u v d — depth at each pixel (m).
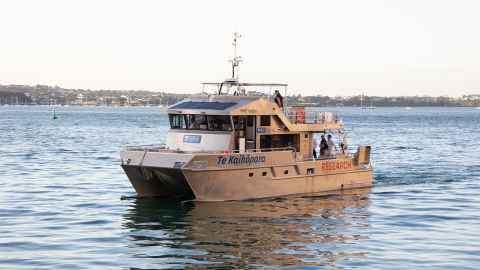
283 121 39.69
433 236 30.47
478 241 29.50
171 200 38.47
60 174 52.94
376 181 49.62
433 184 48.25
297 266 25.28
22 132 124.56
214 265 25.27
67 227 31.62
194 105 38.72
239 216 34.00
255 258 26.31
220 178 36.00
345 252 27.39
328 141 43.88
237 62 40.59
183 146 38.84
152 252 27.06
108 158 68.25
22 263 25.22
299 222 33.03
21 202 38.59
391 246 28.47
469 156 76.31
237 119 38.16
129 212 35.19
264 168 37.75
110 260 25.78
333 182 42.34
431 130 155.00
